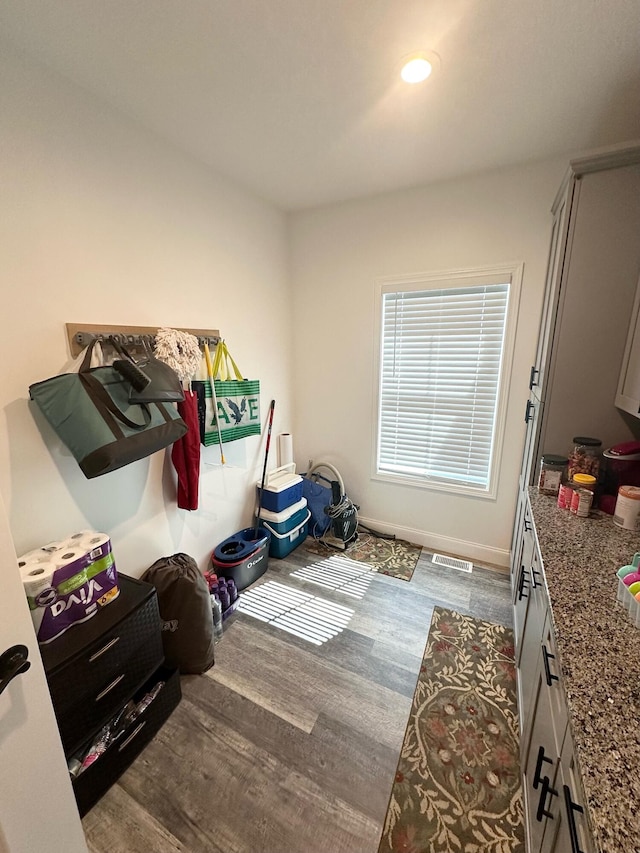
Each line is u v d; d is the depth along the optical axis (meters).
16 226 1.29
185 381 1.94
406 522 2.93
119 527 1.75
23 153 1.28
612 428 1.67
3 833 0.79
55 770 0.89
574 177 1.53
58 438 1.45
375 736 1.45
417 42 1.19
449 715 1.54
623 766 0.61
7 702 0.78
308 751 1.40
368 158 1.98
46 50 1.24
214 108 1.56
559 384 1.72
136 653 1.39
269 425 2.78
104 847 1.13
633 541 1.35
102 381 1.39
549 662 1.00
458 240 2.29
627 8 1.05
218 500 2.42
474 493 2.61
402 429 2.80
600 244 1.54
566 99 1.48
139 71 1.34
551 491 1.76
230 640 1.96
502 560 2.61
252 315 2.57
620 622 0.95
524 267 2.15
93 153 1.50
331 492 3.05
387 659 1.82
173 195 1.88
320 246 2.76
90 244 1.53
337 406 3.01
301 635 1.98
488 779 1.30
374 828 1.17
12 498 1.33
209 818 1.20
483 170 2.12
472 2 1.04
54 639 1.21
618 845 0.50
